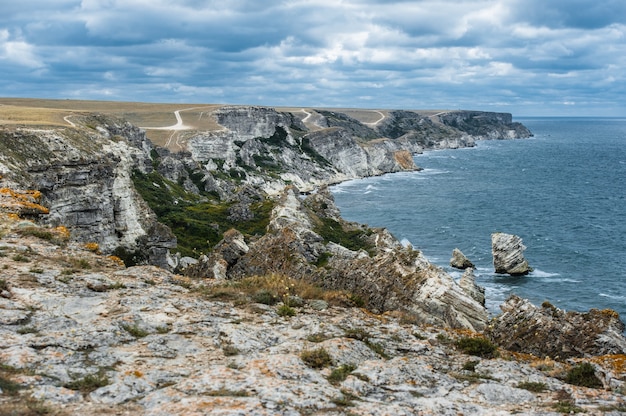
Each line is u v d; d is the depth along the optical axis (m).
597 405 10.67
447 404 10.35
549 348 22.31
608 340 21.44
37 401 9.15
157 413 8.92
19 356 11.03
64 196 51.81
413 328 16.92
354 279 31.78
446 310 31.45
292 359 11.89
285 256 35.25
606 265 82.25
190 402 9.35
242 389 10.14
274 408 9.35
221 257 36.94
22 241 21.94
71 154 54.78
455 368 13.25
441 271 35.03
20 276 16.77
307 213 85.62
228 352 12.66
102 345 12.41
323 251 55.97
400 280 32.47
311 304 18.03
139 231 61.97
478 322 31.80
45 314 13.96
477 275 78.06
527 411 10.16
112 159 63.59
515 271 77.62
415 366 12.49
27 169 48.78
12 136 51.31
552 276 77.25
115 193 60.50
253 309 16.44
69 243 23.73
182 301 16.28
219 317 15.30
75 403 9.41
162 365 11.58
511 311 24.89
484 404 10.80
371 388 11.16
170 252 66.69
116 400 9.69
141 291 17.06
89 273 18.50
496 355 15.07
